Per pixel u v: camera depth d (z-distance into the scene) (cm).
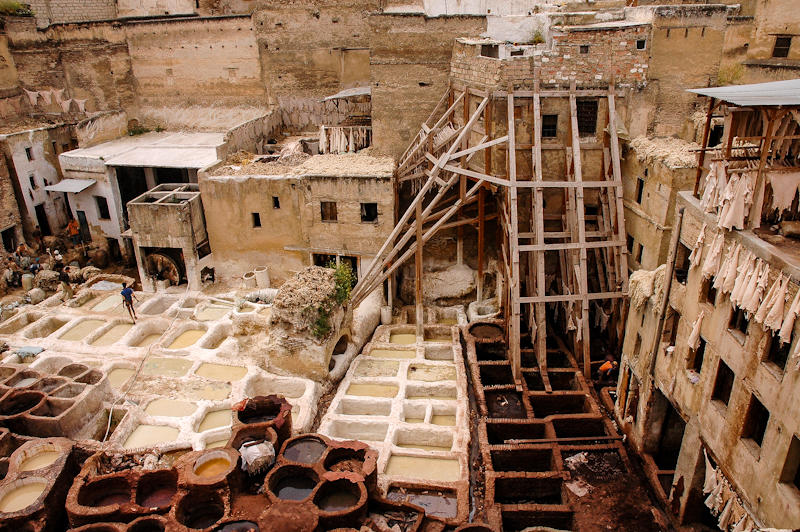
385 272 2817
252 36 3819
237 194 3089
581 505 1909
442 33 3036
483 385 2572
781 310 1319
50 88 4031
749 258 1436
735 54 3262
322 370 2488
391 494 1964
